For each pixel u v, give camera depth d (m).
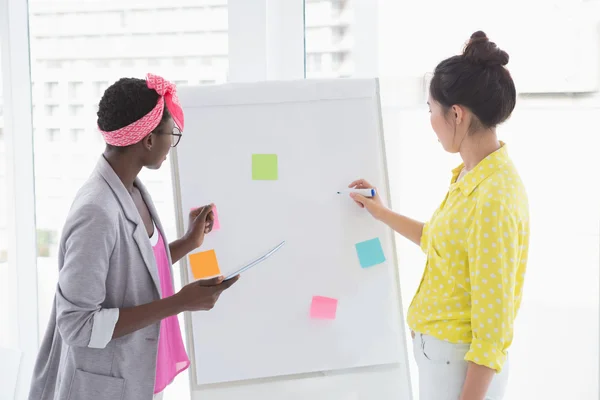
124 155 1.34
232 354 1.63
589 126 1.87
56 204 2.12
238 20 1.91
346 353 1.65
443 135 1.40
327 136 1.67
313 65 1.95
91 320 1.25
